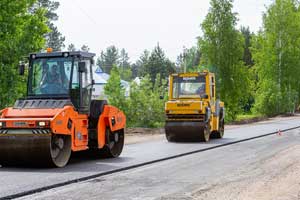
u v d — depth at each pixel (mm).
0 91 23703
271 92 58469
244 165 13969
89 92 14992
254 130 30156
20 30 25484
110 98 31938
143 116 31984
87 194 9570
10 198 9102
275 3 60938
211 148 19156
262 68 60281
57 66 14539
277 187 10391
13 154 12711
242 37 43688
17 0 25297
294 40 60562
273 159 15297
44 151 12602
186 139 23250
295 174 12172
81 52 14578
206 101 22938
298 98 63469
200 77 23281
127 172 12664
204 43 43656
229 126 36219
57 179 11109
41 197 9266
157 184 10766
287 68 59906
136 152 17422
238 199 9141
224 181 11172
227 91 42719
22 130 12789
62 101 13688
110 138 15898
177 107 22719
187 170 13000
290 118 50219
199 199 9109
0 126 12844
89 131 15109
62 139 13438
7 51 23969
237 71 42969
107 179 11469
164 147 19375
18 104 13664
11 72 23766
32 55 14727
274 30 60438
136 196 9391
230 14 43281
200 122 22312
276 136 25531
